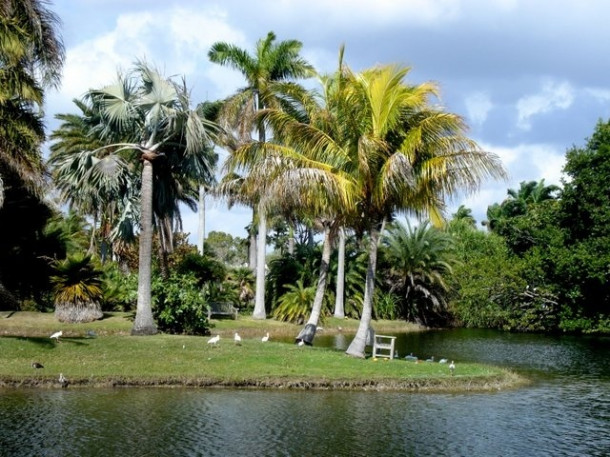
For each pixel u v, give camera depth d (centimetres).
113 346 2098
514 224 4781
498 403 1708
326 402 1620
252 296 4738
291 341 3278
